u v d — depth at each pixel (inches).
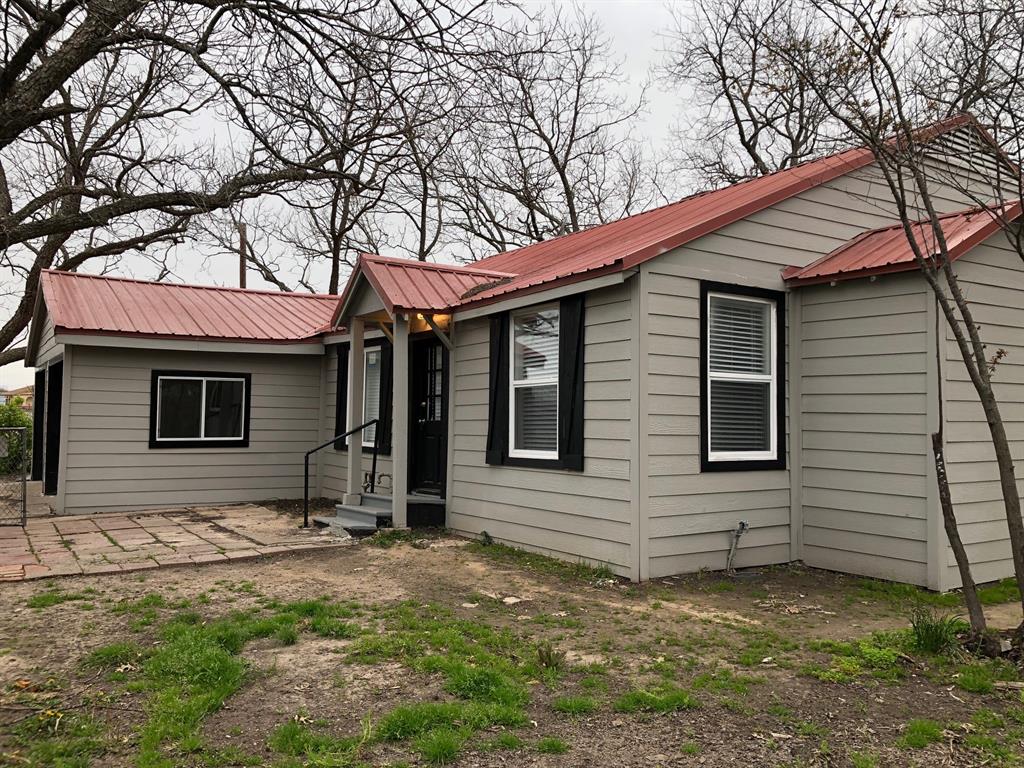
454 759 139.8
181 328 503.8
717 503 303.4
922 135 263.7
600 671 188.4
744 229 315.6
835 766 140.0
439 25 363.6
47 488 540.4
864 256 313.4
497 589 274.2
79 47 379.6
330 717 157.8
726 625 231.6
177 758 138.0
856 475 306.3
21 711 158.6
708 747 146.7
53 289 520.7
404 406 391.2
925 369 285.6
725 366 312.3
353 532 378.9
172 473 506.6
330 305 630.5
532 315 350.3
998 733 153.9
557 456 327.0
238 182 488.7
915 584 285.3
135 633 213.0
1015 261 310.3
